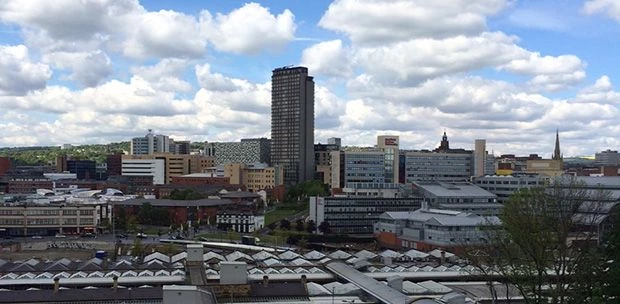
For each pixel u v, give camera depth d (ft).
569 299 388.78
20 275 481.87
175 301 353.31
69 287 451.12
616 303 372.79
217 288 413.80
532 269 406.62
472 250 606.96
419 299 368.27
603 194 632.79
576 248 406.21
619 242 410.31
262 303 405.39
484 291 452.35
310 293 423.23
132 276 478.18
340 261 559.38
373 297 403.34
